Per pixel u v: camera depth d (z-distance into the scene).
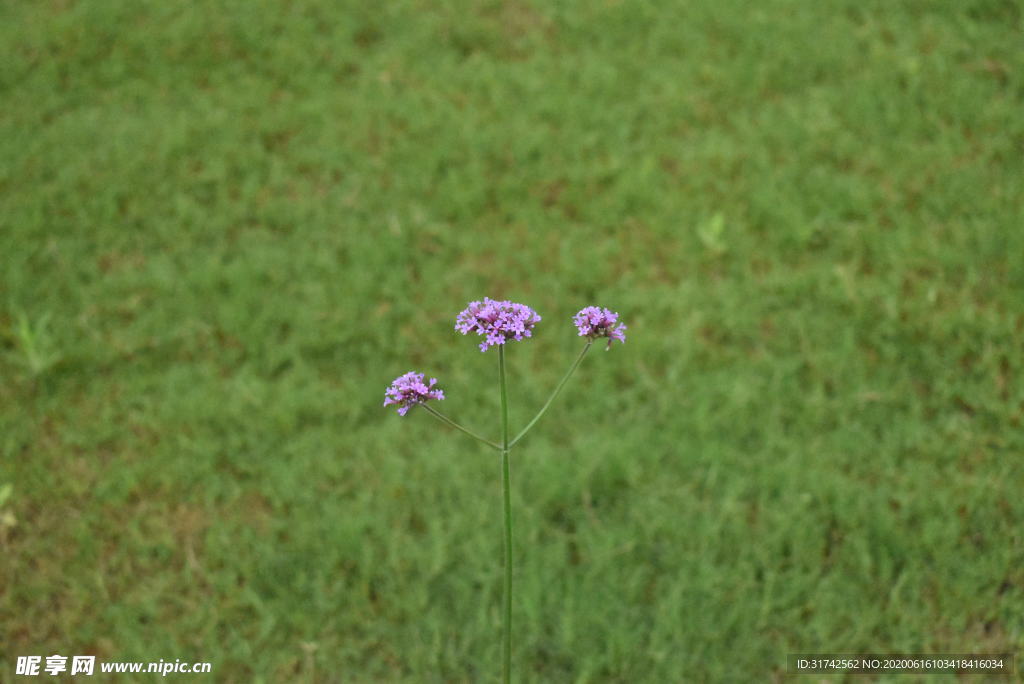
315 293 4.83
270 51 6.38
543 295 4.84
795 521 3.76
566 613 3.48
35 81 6.07
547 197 5.44
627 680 3.33
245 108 5.98
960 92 5.73
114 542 3.86
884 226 5.07
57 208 5.29
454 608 3.59
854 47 6.18
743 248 4.99
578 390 4.40
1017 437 3.98
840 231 5.03
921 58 6.01
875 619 3.44
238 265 4.95
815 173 5.36
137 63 6.26
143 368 4.54
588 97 6.03
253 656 3.46
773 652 3.40
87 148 5.66
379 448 4.16
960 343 4.38
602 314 2.50
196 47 6.37
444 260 5.06
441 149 5.63
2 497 3.83
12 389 4.41
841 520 3.76
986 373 4.27
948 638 3.42
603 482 3.97
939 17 6.30
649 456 4.05
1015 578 3.55
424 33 6.52
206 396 4.36
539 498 3.92
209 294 4.86
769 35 6.33
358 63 6.34
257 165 5.61
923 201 5.13
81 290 4.84
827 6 6.54
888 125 5.62
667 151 5.64
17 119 5.83
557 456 4.07
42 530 3.88
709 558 3.64
